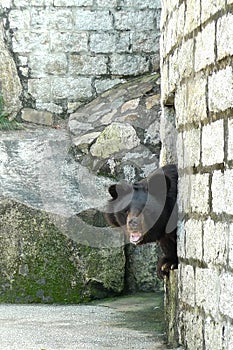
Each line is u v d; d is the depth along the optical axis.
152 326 8.12
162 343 7.23
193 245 6.23
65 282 10.05
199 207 6.05
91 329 7.98
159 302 9.73
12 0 12.24
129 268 10.45
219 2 5.46
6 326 8.20
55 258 10.08
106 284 10.15
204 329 5.90
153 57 12.35
